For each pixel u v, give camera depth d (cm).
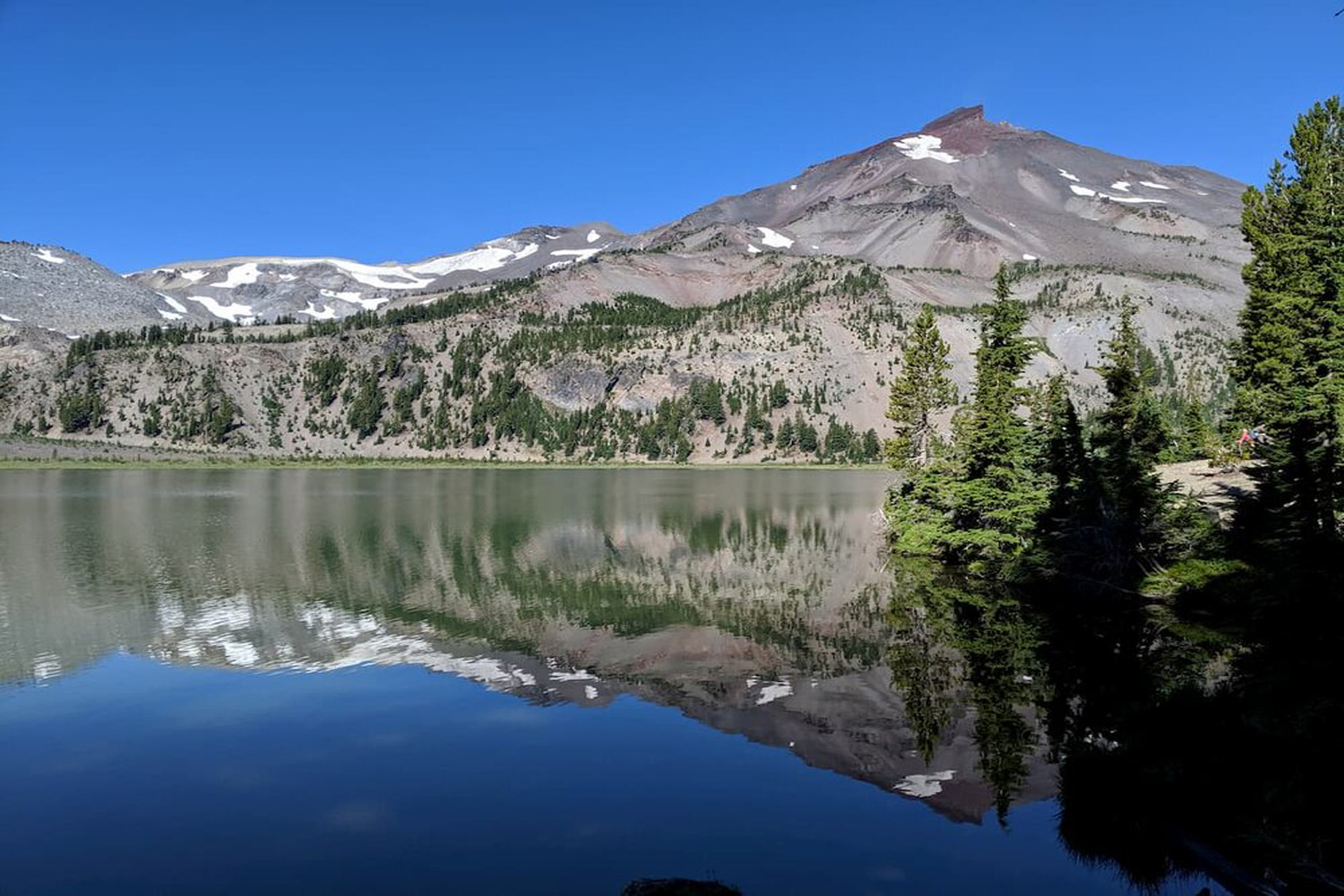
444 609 3616
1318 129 4172
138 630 3200
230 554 5147
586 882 1349
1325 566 2114
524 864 1410
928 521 5166
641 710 2277
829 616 3491
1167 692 2220
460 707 2300
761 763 1881
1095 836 1512
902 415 5975
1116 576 3562
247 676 2617
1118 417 5378
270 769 1852
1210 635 2903
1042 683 2464
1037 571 4047
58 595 3856
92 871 1393
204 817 1598
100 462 17088
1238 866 1351
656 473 17762
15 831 1554
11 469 15475
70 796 1711
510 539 6025
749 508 8700
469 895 1300
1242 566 3136
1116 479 3716
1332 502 2352
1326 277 3872
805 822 1579
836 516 7856
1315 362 3756
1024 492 4334
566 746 1994
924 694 2386
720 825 1560
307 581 4272
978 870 1376
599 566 4825
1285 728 1695
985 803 1658
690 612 3575
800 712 2247
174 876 1366
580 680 2577
